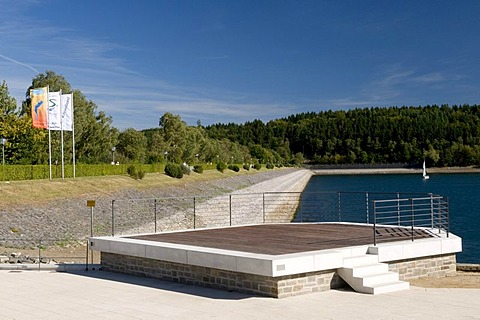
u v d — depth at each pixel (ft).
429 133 563.07
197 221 115.44
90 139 213.66
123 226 97.91
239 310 31.63
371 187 298.76
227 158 395.14
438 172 526.16
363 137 601.62
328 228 54.54
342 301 33.65
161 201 135.64
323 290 36.88
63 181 131.34
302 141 643.04
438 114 619.67
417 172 527.81
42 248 71.36
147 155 284.82
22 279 42.52
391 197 184.03
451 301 33.27
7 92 163.63
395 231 50.34
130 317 30.45
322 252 37.09
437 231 49.26
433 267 43.86
